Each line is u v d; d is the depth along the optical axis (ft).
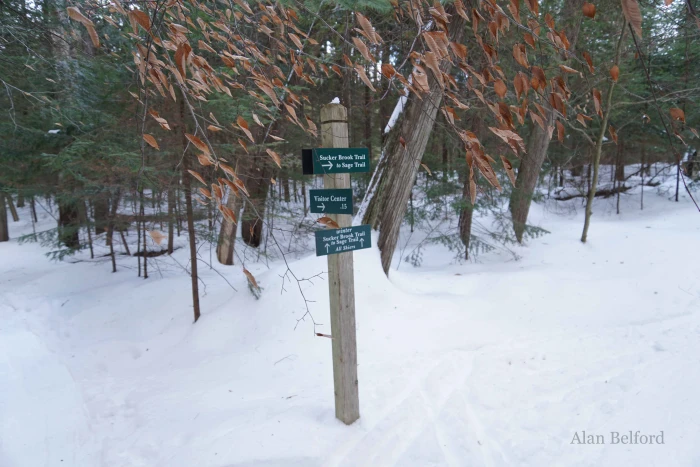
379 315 15.67
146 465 8.57
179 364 14.62
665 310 15.89
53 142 18.85
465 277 21.53
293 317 15.52
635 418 9.18
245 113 14.89
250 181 22.20
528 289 18.54
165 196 19.53
